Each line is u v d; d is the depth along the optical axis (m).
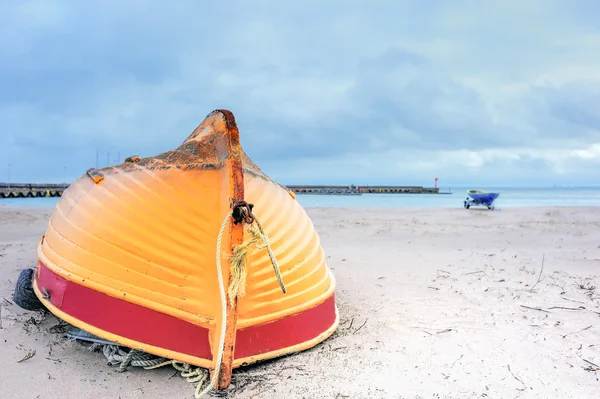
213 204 2.76
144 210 2.83
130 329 2.68
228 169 2.72
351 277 5.52
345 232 9.86
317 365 2.91
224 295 2.39
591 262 6.51
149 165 3.10
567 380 2.80
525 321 3.89
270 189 3.25
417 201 31.22
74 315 2.82
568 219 12.99
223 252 2.53
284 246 3.02
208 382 2.62
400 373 2.85
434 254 7.22
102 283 2.74
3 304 3.95
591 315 4.07
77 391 2.51
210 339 2.60
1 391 2.48
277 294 2.86
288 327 2.94
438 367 2.95
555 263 6.45
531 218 13.23
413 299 4.56
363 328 3.67
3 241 7.50
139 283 2.69
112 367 2.81
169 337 2.64
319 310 3.22
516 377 2.83
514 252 7.44
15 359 2.88
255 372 2.78
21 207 13.88
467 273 5.78
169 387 2.58
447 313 4.10
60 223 3.23
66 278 2.87
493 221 12.28
